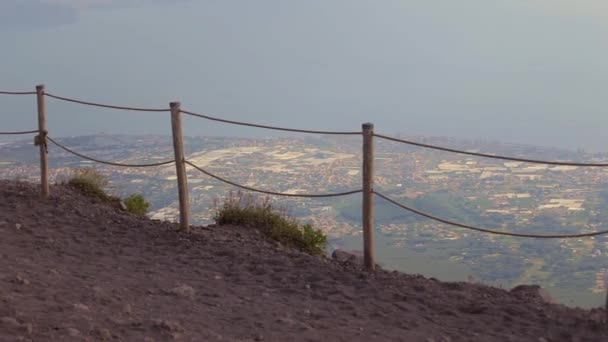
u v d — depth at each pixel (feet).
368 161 30.01
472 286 29.76
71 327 18.95
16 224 34.91
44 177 41.68
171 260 31.94
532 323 24.84
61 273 26.45
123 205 45.14
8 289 22.30
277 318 23.29
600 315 25.58
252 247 35.29
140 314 21.77
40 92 40.96
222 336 20.58
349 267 31.42
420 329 23.77
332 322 23.70
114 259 31.22
